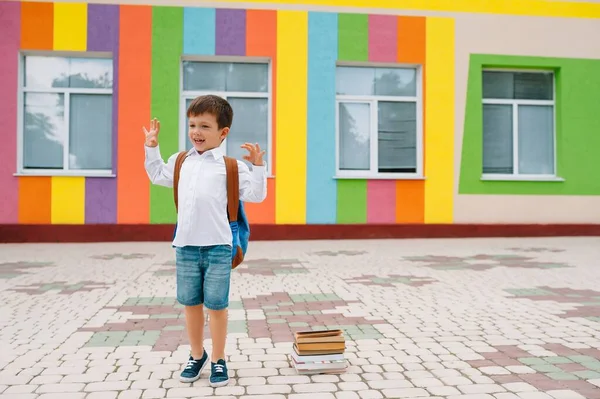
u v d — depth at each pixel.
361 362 3.52
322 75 11.83
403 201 12.07
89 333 4.21
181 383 3.13
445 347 3.85
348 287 6.23
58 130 11.36
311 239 11.69
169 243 11.02
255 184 3.14
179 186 3.20
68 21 11.13
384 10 12.02
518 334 4.18
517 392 2.96
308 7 11.78
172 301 5.44
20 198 11.05
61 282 6.51
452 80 12.24
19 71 11.12
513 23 12.46
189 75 11.70
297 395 2.94
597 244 10.96
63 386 3.06
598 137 12.75
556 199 12.61
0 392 2.95
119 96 11.26
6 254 9.15
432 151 12.17
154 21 11.34
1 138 10.99
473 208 12.31
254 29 11.61
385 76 12.28
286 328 4.40
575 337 4.10
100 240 11.13
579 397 2.87
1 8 11.00
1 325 4.45
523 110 12.77
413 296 5.70
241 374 3.29
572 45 12.68
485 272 7.35
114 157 11.25
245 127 11.84
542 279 6.79
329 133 11.84
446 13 12.23
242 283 6.48
